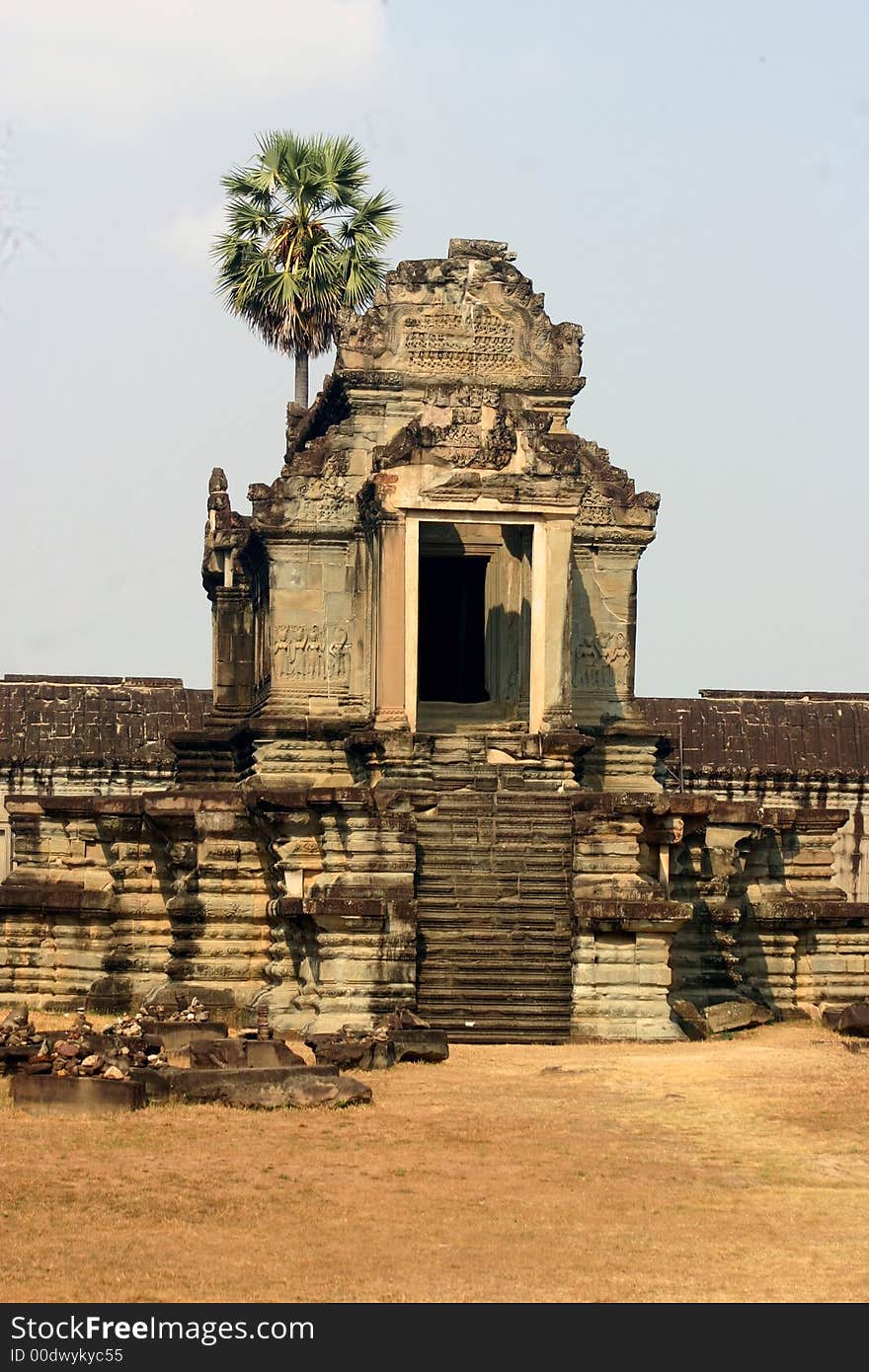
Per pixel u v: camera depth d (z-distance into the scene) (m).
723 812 52.03
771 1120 36.94
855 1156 34.91
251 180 74.94
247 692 62.38
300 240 73.94
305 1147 34.38
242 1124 35.69
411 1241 29.66
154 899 54.28
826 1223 31.30
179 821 52.78
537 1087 39.69
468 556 57.25
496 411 53.47
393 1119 36.47
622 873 49.41
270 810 49.97
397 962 47.75
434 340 56.81
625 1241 30.08
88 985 54.56
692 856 51.75
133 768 72.25
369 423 56.84
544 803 51.38
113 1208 30.70
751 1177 33.66
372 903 47.69
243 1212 30.78
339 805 49.09
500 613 57.00
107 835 54.62
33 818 55.88
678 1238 30.31
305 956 49.31
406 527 53.00
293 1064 39.03
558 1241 29.95
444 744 53.53
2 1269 27.83
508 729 54.97
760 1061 42.41
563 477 53.53
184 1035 41.31
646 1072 41.19
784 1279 28.44
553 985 48.22
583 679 57.75
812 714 77.38
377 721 52.81
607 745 57.47
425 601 60.19
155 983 53.75
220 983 52.00
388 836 48.94
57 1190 31.38
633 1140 35.59
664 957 48.19
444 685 60.09
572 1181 33.09
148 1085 37.09
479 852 50.31
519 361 57.00
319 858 49.78
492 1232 30.25
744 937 53.91
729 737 76.06
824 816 55.19
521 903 49.38
